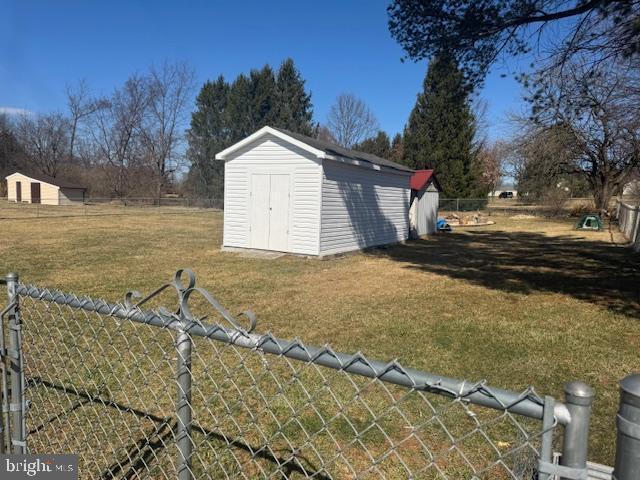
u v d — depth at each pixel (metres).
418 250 13.58
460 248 14.22
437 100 30.47
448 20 7.94
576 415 1.00
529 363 4.20
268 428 2.93
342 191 11.79
